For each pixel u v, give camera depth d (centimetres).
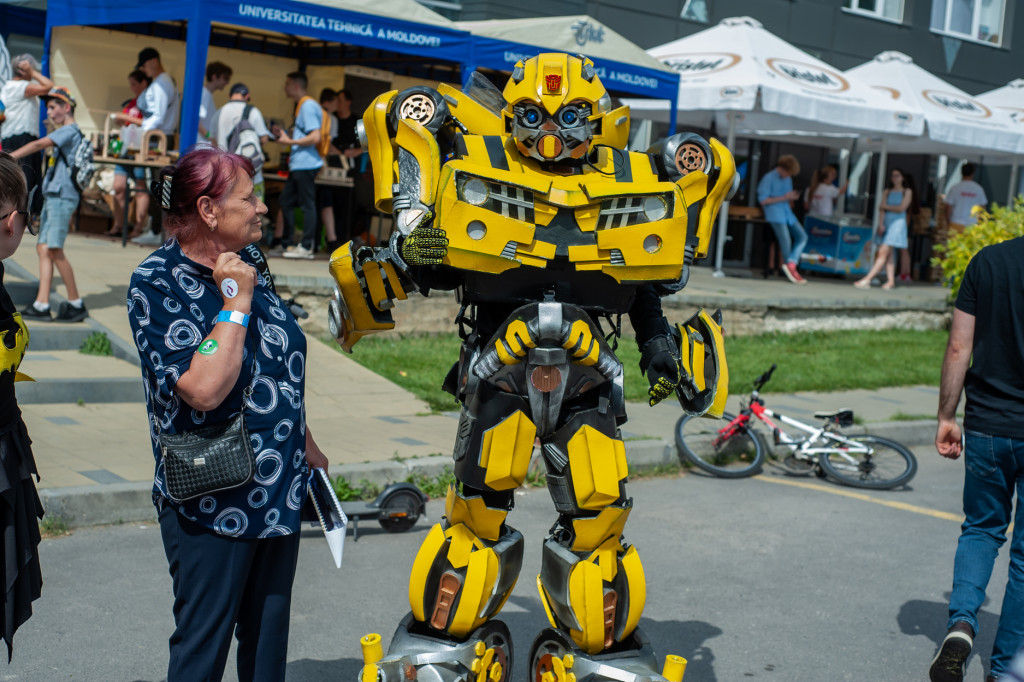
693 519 634
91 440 647
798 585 522
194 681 274
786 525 632
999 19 2198
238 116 1109
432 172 298
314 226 1198
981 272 400
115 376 757
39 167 945
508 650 325
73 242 1162
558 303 298
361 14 1028
